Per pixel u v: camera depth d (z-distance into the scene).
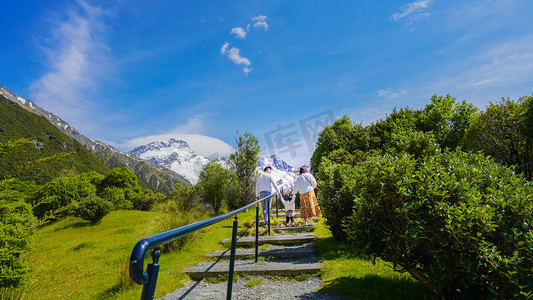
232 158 14.35
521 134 10.40
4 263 4.95
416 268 2.69
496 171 2.75
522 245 2.12
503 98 11.20
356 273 3.77
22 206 5.71
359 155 16.17
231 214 2.70
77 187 18.23
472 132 12.12
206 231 7.86
